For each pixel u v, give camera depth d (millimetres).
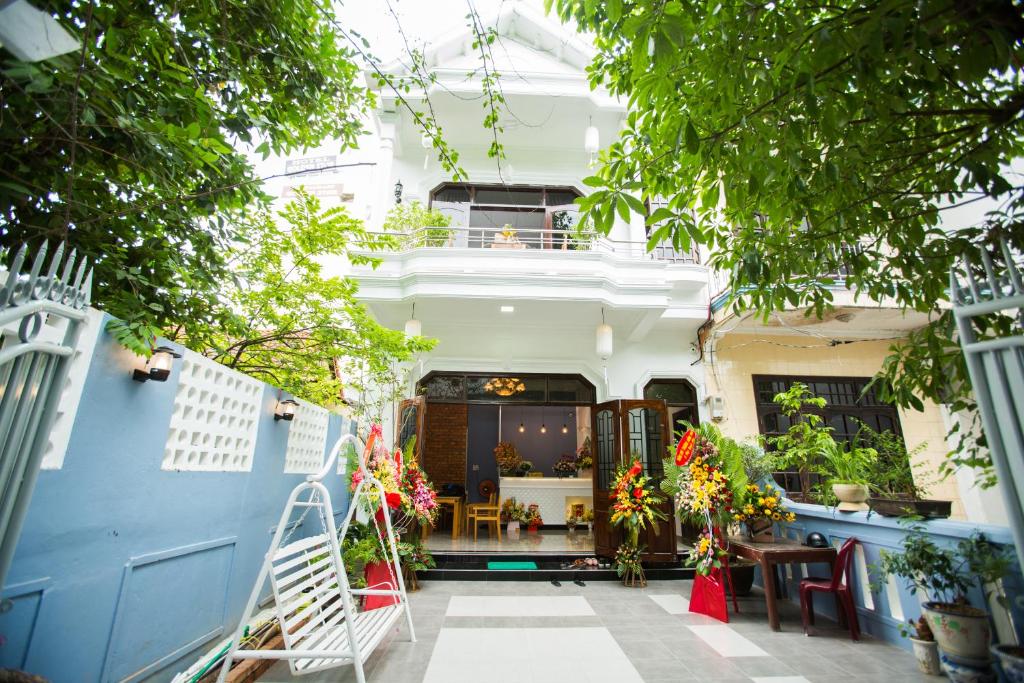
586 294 6148
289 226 4242
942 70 1868
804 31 1636
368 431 5641
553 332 7348
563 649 3316
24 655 1729
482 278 6125
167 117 2199
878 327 6945
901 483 5008
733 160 1925
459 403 7137
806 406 7031
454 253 6375
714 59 1727
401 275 6324
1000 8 1374
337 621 2922
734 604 4246
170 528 2564
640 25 1481
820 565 4273
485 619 3969
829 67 1626
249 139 2711
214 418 3029
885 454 5434
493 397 7199
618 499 5582
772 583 3836
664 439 6152
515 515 7816
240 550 3348
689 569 5539
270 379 4711
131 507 2266
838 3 1823
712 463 4672
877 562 3650
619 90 2527
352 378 5855
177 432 2641
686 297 7051
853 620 3592
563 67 7617
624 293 6371
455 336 7242
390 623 3092
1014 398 1317
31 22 1104
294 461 4406
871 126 2053
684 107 2059
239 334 3676
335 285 4242
